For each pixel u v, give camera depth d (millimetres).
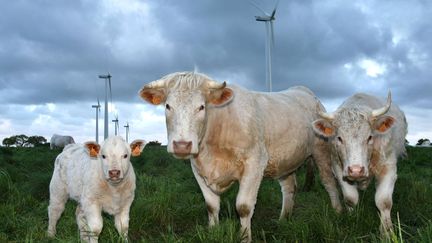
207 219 4305
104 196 3402
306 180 5621
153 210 4180
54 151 13297
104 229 3629
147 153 10656
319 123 3857
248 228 3570
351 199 3881
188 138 3117
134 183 3555
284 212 4555
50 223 3916
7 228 3895
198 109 3223
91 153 3348
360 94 4242
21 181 6152
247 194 3613
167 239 3162
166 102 3268
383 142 3672
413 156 10242
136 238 3850
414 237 2762
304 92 5062
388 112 4059
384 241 2572
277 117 4117
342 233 3322
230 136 3592
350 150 3533
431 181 6543
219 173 3670
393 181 3703
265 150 3836
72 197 3740
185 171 7312
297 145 4277
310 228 3414
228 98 3365
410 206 4055
